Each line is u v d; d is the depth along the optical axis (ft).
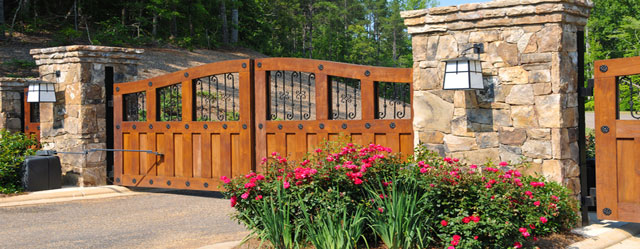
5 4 86.74
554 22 19.62
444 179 16.80
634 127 19.12
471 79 20.07
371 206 16.61
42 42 77.61
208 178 29.40
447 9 21.48
